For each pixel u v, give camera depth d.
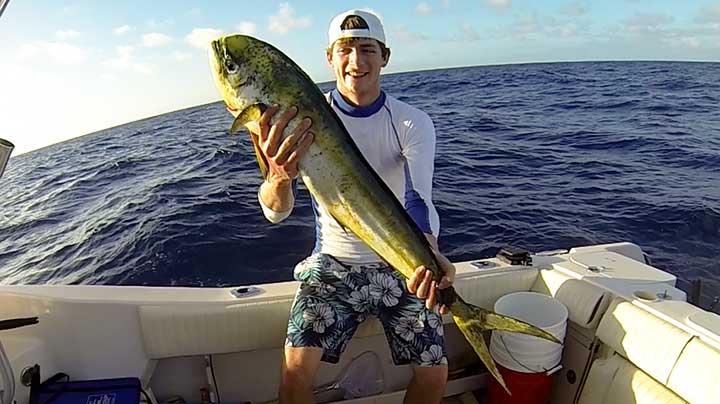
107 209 8.72
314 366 2.14
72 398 1.98
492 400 2.50
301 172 1.68
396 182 2.36
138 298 2.25
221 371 2.46
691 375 1.84
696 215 6.81
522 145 12.20
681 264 5.48
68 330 2.14
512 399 2.38
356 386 2.59
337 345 2.21
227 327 2.29
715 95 23.03
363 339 2.59
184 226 6.85
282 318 2.35
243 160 12.00
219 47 1.58
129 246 6.43
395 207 1.79
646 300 2.21
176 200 8.42
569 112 18.33
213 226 6.72
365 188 1.73
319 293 2.23
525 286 2.70
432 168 2.32
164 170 12.07
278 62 1.58
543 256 2.87
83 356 2.17
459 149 11.77
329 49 2.29
